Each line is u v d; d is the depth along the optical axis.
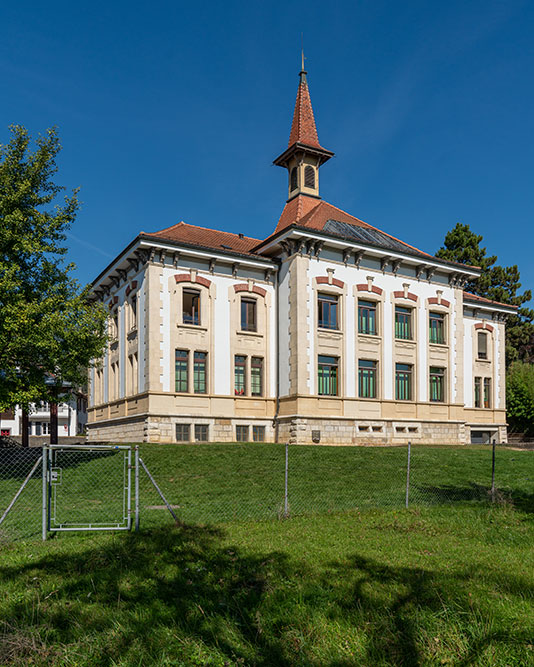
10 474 17.08
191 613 5.70
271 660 4.82
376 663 4.77
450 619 5.40
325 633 5.24
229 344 26.84
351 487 14.55
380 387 28.11
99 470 16.88
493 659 4.76
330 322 27.39
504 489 14.17
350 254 28.06
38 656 4.87
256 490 14.14
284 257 27.73
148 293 25.27
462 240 50.00
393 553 7.91
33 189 19.23
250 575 6.84
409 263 29.62
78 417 59.31
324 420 26.17
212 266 26.64
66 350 18.66
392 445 25.59
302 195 33.22
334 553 7.85
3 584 6.56
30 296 18.58
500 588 6.35
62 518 10.60
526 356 50.16
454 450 22.22
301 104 34.28
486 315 35.31
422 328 29.91
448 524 10.18
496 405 34.59
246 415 26.77
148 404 24.61
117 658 4.86
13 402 17.47
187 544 8.32
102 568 7.18
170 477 15.97
